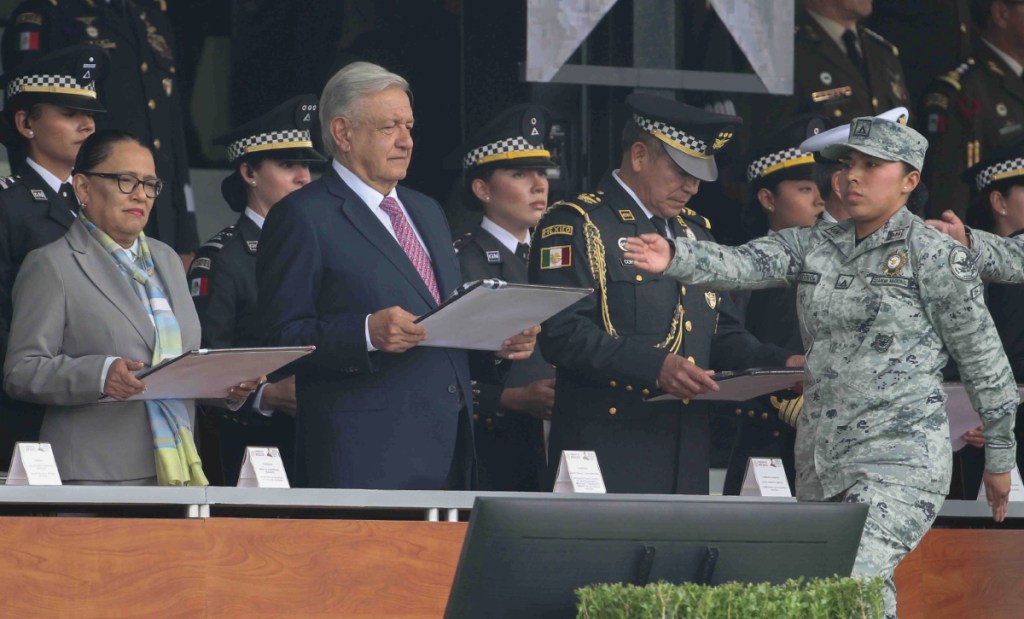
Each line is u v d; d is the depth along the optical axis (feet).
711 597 32.17
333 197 54.44
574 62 73.77
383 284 53.57
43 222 58.70
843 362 48.67
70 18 72.74
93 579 47.50
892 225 49.03
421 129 85.30
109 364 48.37
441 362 53.83
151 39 75.46
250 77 88.33
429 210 56.70
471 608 33.35
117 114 72.90
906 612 60.95
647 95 61.52
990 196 75.77
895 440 47.67
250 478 52.47
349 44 85.71
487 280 49.03
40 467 48.29
